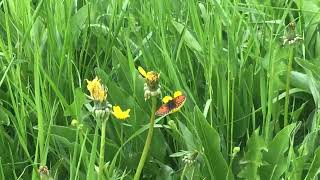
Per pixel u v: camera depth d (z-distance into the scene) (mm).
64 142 453
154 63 531
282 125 528
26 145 463
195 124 446
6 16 534
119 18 586
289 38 468
